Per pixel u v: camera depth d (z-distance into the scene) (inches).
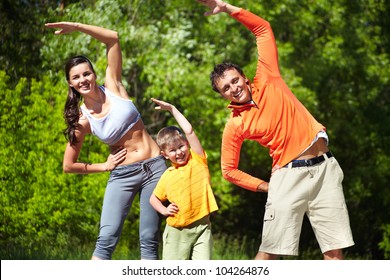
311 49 1147.9
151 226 385.7
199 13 1075.9
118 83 390.9
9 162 779.4
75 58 378.0
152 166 384.2
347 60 1135.0
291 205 344.2
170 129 370.3
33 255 697.6
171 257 367.6
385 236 1296.8
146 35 992.2
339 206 342.3
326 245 344.5
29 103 892.0
